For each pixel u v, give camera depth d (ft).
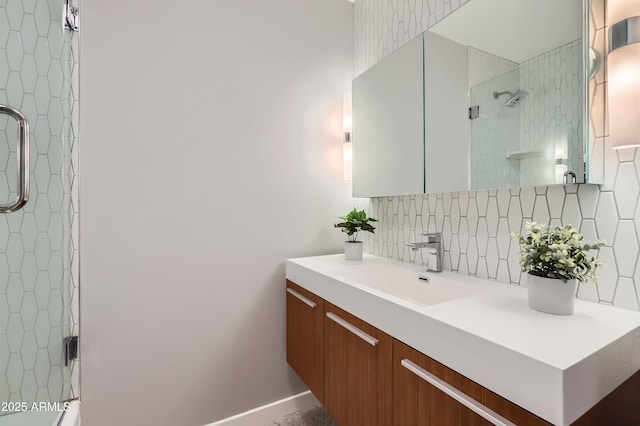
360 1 6.46
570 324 2.57
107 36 4.51
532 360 2.01
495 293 3.46
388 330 3.24
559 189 3.35
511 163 3.51
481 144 3.82
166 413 4.98
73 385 4.27
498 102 3.64
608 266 3.01
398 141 5.11
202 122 5.19
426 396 2.77
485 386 2.28
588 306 3.01
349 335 3.88
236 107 5.47
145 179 4.78
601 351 2.16
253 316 5.67
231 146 5.43
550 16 3.19
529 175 3.34
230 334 5.47
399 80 5.10
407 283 4.78
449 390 2.49
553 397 1.90
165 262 4.94
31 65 3.69
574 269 2.75
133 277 4.72
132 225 4.71
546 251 2.84
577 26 2.98
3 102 3.44
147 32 4.78
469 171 3.96
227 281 5.44
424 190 4.63
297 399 6.07
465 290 3.83
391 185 5.24
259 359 5.73
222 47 5.34
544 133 3.22
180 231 5.05
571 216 3.25
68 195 4.12
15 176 3.49
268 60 5.75
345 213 6.57
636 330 2.51
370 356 3.50
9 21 3.52
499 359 2.20
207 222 5.25
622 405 2.39
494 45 3.69
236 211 5.49
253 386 5.68
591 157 3.01
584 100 2.93
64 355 4.04
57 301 3.97
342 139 6.54
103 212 4.51
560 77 3.10
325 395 4.46
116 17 4.57
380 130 5.49
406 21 5.26
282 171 5.90
